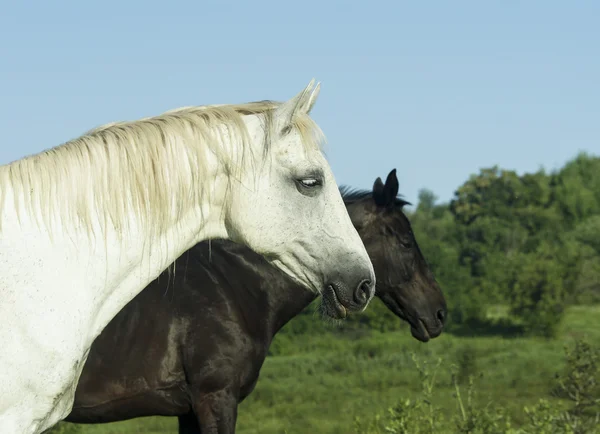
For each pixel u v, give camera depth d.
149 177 4.76
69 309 4.50
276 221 5.05
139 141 4.77
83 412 7.04
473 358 29.50
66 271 4.55
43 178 4.61
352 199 9.30
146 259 4.86
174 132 4.84
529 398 20.88
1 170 4.64
